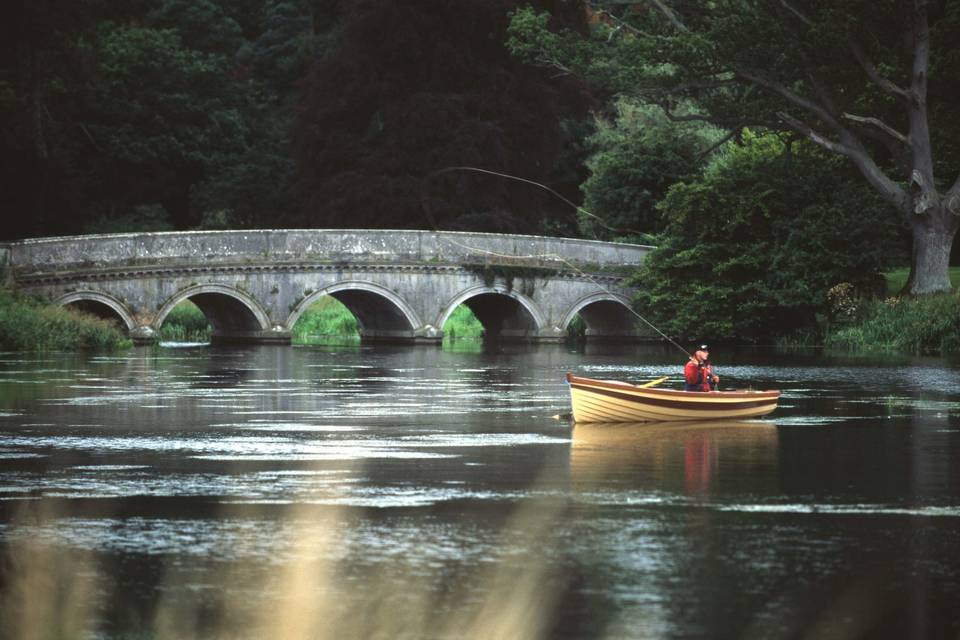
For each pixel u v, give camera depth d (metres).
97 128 133.25
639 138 113.81
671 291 94.19
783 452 31.45
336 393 48.09
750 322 91.19
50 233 113.62
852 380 56.41
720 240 93.88
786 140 93.81
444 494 25.03
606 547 20.48
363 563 19.42
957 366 66.00
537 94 121.06
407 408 42.34
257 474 27.42
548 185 139.00
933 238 83.81
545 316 97.50
